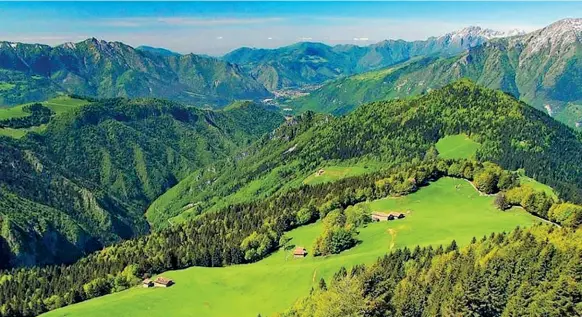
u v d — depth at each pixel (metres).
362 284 120.19
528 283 120.38
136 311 183.88
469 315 118.69
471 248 144.00
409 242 187.62
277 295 180.00
